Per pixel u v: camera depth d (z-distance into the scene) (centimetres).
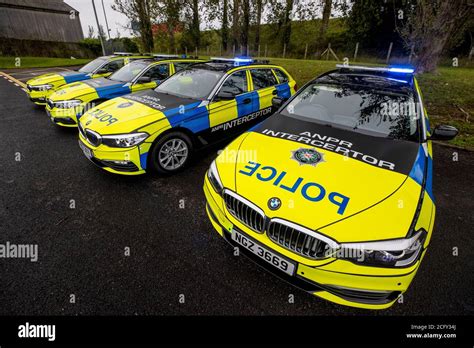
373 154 219
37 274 217
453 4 794
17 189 337
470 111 639
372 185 185
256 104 460
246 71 452
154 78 604
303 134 251
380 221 162
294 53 2538
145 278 217
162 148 353
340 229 160
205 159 431
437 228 282
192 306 197
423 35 896
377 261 157
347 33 2145
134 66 631
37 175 372
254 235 187
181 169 388
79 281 213
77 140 504
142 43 2180
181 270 225
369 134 249
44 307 193
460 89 775
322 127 264
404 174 197
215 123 402
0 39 2444
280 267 179
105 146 319
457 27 891
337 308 199
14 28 2653
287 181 192
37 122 607
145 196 328
